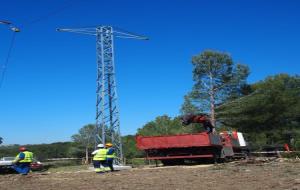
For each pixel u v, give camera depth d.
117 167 31.61
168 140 29.55
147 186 15.89
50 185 17.94
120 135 41.31
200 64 61.00
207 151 29.48
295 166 22.33
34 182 19.67
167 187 15.30
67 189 16.06
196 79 61.25
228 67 61.25
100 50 41.66
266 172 19.30
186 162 32.44
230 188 14.11
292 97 69.06
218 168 23.09
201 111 59.97
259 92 62.09
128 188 15.49
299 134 60.94
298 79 75.00
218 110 60.47
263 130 64.25
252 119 61.16
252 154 41.06
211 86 60.97
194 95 60.75
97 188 15.91
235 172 20.08
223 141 32.03
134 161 48.28
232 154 33.25
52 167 42.59
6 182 20.20
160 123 63.25
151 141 29.84
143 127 64.75
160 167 27.94
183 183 16.42
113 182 18.00
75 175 22.95
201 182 16.45
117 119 41.47
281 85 72.06
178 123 62.16
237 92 62.28
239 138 36.12
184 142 29.17
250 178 16.95
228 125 61.44
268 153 41.78
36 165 35.44
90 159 55.31
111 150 24.64
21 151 25.09
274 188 13.57
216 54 60.69
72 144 66.12
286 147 43.41
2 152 54.00
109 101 41.78
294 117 68.50
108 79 41.72
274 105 63.94
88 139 64.81
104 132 40.38
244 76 61.38
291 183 14.59
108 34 41.78
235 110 59.34
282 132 65.88
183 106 60.78
